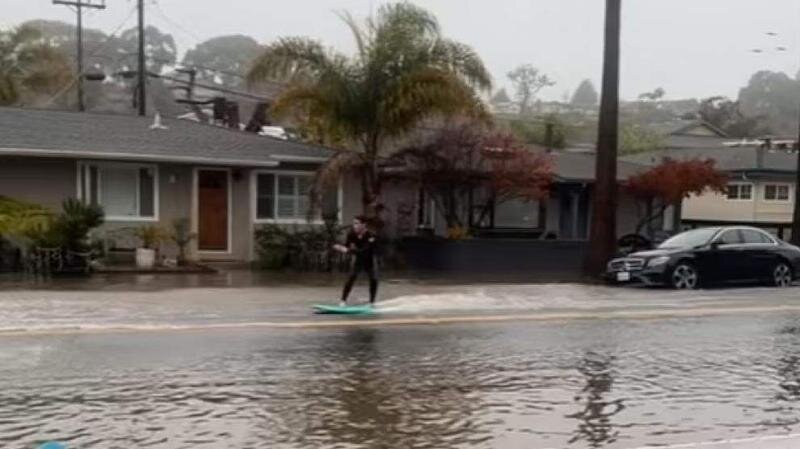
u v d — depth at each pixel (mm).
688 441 8023
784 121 82500
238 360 11148
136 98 44969
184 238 24594
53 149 23609
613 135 24625
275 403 9055
